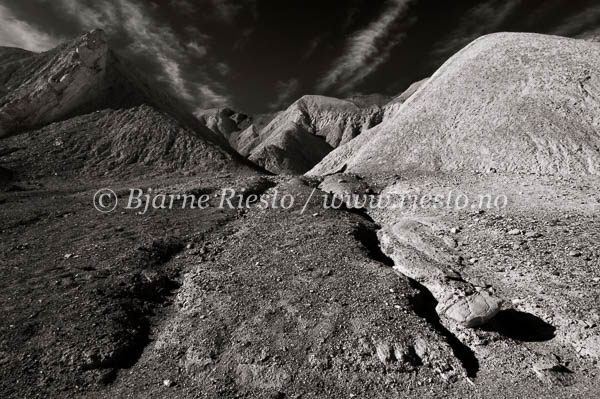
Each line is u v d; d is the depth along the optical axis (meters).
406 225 17.34
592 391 8.50
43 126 44.09
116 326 10.79
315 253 15.12
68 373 9.22
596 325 9.87
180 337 10.61
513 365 9.41
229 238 18.02
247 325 10.79
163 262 15.45
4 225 18.50
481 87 34.41
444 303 11.41
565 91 29.75
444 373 9.24
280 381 9.07
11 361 9.30
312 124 171.88
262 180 29.17
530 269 12.58
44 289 12.41
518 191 21.42
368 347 9.78
